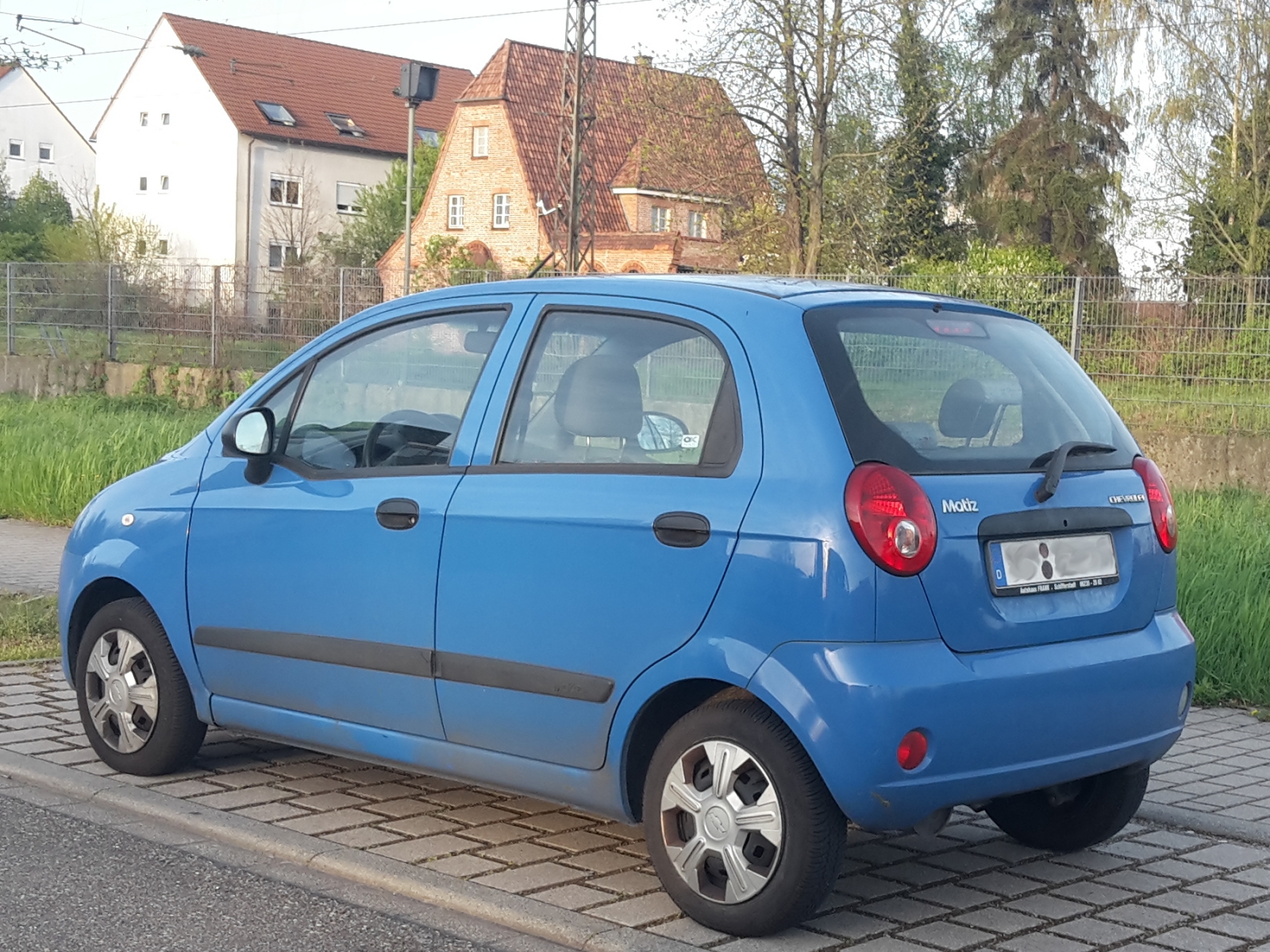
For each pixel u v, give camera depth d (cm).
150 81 7256
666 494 427
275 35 7538
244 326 2469
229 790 550
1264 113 3425
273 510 523
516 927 421
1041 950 407
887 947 407
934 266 2975
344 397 529
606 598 432
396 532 485
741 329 433
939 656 398
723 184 3253
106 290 2653
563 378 468
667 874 427
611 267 5166
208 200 7075
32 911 427
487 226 5750
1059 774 425
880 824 395
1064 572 433
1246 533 1041
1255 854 502
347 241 6769
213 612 541
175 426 1817
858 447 406
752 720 409
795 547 399
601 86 5588
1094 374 1524
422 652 476
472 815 526
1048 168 4609
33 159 9044
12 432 1702
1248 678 740
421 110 7712
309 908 433
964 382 443
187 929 414
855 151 3269
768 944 408
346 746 507
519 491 459
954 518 408
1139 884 468
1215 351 1470
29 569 1088
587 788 443
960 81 4403
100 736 576
